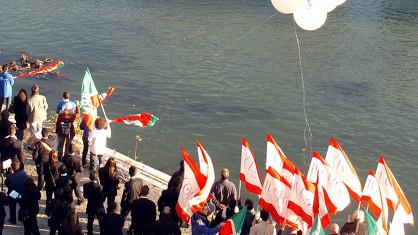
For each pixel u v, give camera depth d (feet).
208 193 49.26
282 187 50.19
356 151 91.35
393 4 172.04
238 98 106.73
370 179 51.98
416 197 80.18
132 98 104.53
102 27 141.28
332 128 97.86
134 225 48.62
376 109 105.29
